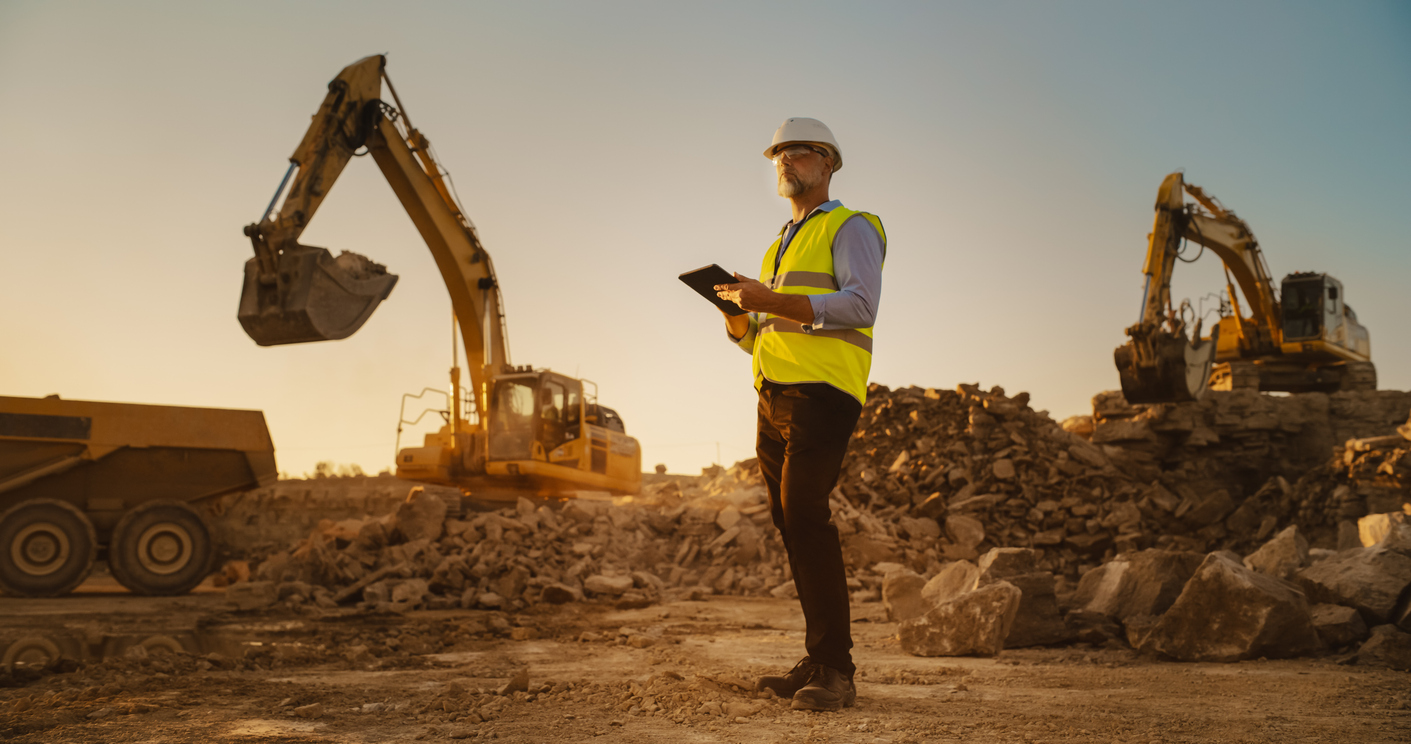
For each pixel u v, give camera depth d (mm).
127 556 11141
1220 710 3053
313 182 12523
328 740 2447
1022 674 4172
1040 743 2438
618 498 18625
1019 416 18141
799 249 3178
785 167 3287
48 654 5875
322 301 10898
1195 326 18109
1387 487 14945
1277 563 5965
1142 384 17938
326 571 10602
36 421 10945
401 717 2848
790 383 3045
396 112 14273
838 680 3031
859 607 9219
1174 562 5816
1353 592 5051
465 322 16312
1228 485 20516
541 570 10875
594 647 5746
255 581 11820
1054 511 15969
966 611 5098
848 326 2963
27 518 10727
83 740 2424
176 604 9875
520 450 14539
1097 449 19094
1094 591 6148
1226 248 22547
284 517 27547
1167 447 20406
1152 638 4867
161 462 11727
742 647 5734
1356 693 3484
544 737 2500
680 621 7953
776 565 12344
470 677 4102
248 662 4500
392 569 10398
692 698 3037
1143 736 2545
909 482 16094
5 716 2781
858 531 13422
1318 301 23500
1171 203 19266
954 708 3049
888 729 2609
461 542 11703
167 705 3008
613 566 11953
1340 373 24547
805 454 3020
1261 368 25000
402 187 14906
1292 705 3182
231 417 11969
